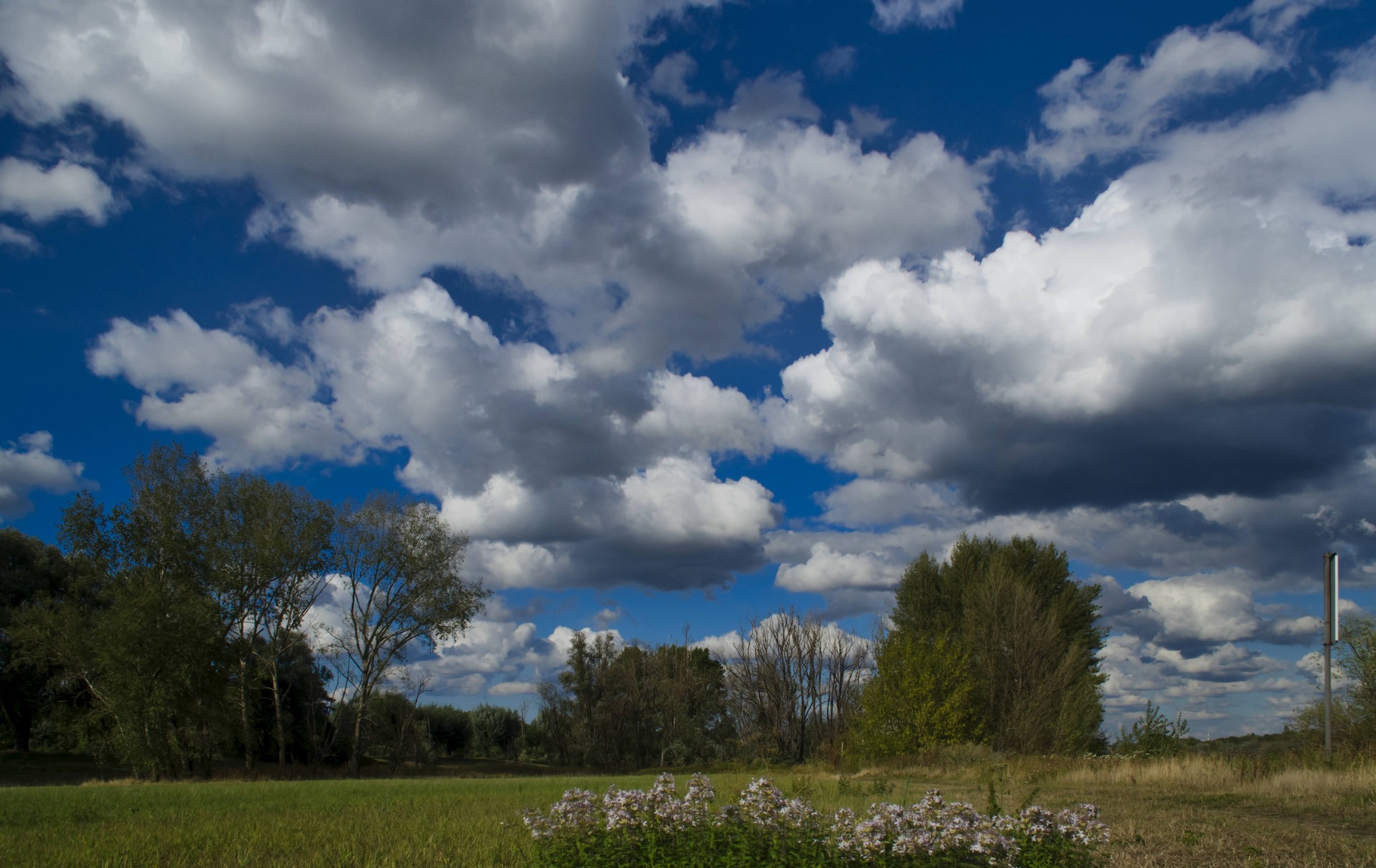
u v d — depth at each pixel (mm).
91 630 35844
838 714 55594
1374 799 14352
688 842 7391
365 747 48812
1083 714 36531
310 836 11117
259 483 43219
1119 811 14484
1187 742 24219
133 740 33562
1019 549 48281
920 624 49500
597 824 7820
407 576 45688
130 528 37656
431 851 9664
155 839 10797
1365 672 21375
